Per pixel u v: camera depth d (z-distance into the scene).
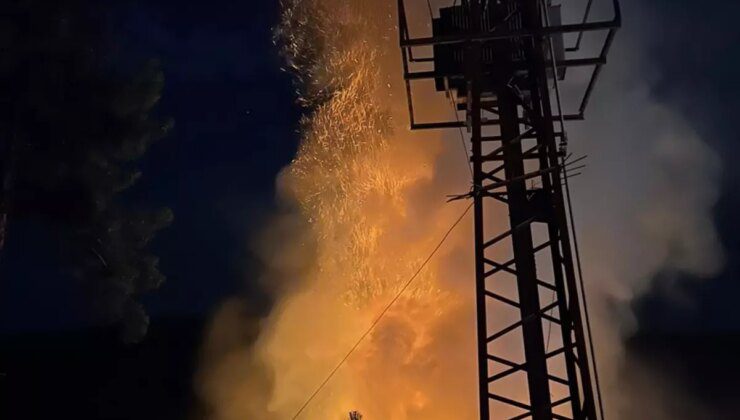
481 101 9.70
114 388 22.62
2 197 15.30
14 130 15.40
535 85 9.05
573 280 8.20
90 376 23.61
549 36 8.68
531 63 9.11
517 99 9.29
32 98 15.52
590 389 8.02
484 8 9.38
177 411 20.92
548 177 8.95
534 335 8.71
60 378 23.67
